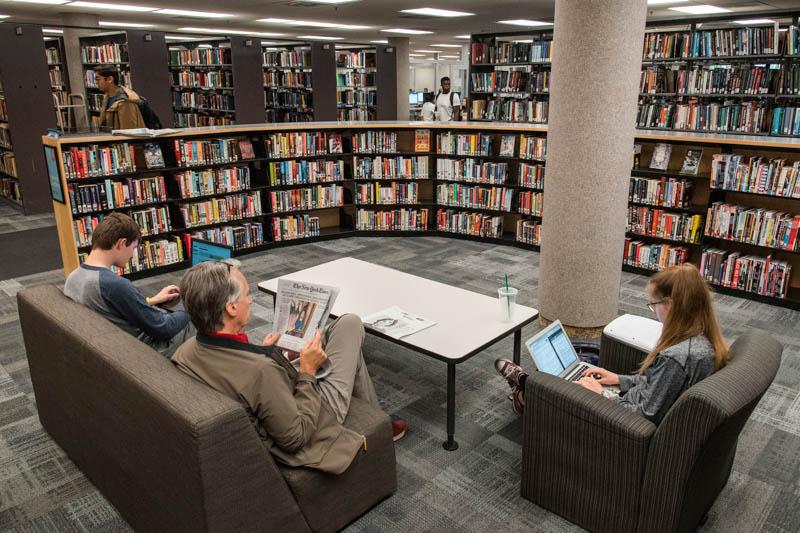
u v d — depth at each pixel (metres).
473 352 2.62
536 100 8.89
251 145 6.01
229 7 9.62
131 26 12.75
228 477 1.76
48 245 6.41
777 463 2.66
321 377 2.29
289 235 6.42
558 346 2.73
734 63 7.61
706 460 1.92
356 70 12.16
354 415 2.32
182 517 1.86
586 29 3.44
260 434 1.95
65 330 2.27
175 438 1.74
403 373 3.55
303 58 10.65
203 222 5.71
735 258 4.70
